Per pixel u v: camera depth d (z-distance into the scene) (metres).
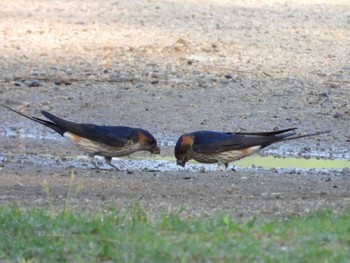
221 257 8.71
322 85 19.88
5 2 27.66
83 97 18.73
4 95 18.67
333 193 12.75
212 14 26.45
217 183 13.55
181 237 9.23
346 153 16.14
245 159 15.60
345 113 18.12
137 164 15.05
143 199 12.01
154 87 19.34
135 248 8.98
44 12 26.41
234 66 21.03
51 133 17.03
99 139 14.16
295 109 18.33
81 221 9.82
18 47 22.08
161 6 27.52
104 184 13.34
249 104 18.56
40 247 9.25
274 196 12.39
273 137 13.96
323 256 8.62
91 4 27.70
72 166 14.74
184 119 17.80
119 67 20.70
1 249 9.31
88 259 8.95
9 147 16.05
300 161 15.54
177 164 14.30
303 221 9.79
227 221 9.55
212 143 13.85
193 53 21.88
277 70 20.89
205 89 19.30
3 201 11.88
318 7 27.92
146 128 17.41
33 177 13.78
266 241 9.09
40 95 18.77
